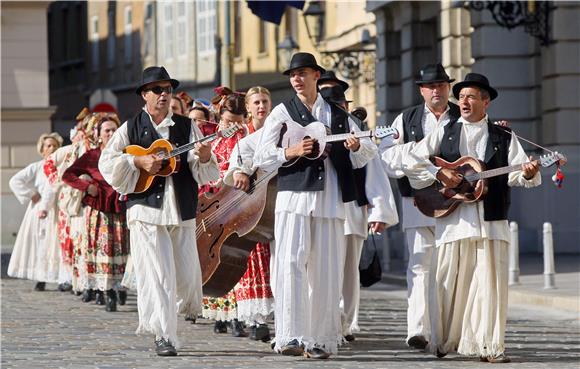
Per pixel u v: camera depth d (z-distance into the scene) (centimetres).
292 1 3012
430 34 3528
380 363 1266
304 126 1313
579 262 2764
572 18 3020
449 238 1299
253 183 1411
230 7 3556
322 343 1309
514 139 1313
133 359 1298
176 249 1348
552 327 1698
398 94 3706
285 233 1301
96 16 7350
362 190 1377
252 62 5431
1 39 3834
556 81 3031
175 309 1327
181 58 6419
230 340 1482
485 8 2941
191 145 1320
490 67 3164
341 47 4378
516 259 2298
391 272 2697
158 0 6662
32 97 3853
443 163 1303
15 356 1327
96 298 2025
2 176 3762
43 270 2291
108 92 4284
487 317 1283
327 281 1311
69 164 2130
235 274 1439
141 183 1325
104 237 1903
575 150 3039
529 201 3073
